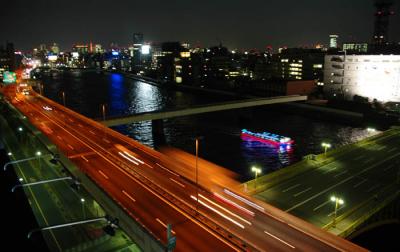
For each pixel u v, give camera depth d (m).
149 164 65.31
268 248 37.00
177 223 41.59
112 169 61.69
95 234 50.81
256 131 130.88
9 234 53.91
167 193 50.97
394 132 104.69
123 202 47.31
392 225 63.66
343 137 121.88
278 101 158.38
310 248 37.22
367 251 35.88
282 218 43.81
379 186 63.56
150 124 146.50
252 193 59.88
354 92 169.00
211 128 137.12
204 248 36.38
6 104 147.62
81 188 59.91
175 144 114.38
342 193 60.50
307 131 131.38
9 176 75.44
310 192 60.75
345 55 170.25
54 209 59.84
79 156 70.06
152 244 32.69
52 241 50.44
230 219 43.28
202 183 55.66
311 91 197.12
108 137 88.19
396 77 153.12
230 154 101.75
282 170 69.06
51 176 73.69
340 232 47.97
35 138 91.94
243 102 145.50
